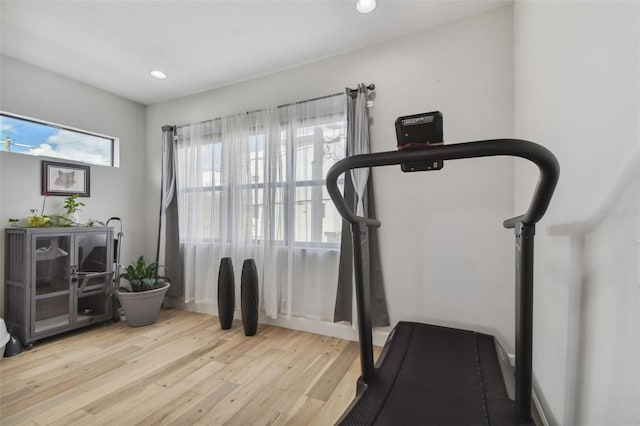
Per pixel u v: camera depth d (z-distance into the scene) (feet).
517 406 3.51
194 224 10.54
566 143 3.53
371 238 7.60
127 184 11.41
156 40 7.68
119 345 7.77
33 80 8.91
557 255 3.83
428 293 7.20
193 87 10.45
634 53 2.19
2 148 8.50
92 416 4.91
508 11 6.49
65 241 8.54
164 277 10.43
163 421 4.80
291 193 8.73
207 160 10.44
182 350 7.45
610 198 2.54
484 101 6.72
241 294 8.43
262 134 9.37
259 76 9.59
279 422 4.78
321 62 8.60
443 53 7.10
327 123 8.34
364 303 4.57
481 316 6.70
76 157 10.17
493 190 6.62
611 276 2.52
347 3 6.36
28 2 6.25
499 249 6.56
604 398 2.60
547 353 4.22
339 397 5.46
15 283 7.90
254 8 6.49
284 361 6.84
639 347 2.12
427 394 4.08
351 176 7.90
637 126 2.14
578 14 3.20
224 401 5.33
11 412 5.01
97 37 7.55
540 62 4.54
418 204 7.31
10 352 7.12
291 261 8.65
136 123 11.78
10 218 8.37
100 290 9.31
